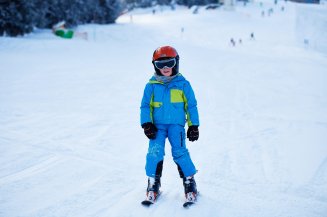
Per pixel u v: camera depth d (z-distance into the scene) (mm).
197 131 2980
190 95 3064
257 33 49594
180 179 3557
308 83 12531
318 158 4305
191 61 18875
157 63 2980
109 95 8281
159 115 3055
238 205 3008
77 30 38750
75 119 5930
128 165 3900
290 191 3314
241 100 8562
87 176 3551
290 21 61188
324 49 40531
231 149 4637
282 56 31172
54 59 15508
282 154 4457
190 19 63219
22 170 3670
